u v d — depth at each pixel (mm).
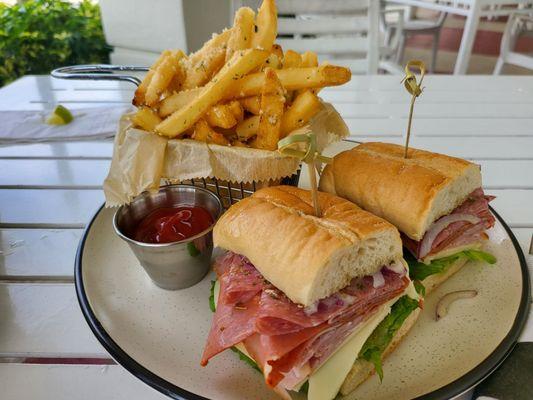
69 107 437
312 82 230
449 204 220
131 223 235
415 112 421
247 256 188
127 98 460
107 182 233
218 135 236
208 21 800
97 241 251
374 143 258
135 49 817
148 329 197
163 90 244
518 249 232
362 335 176
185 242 204
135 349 184
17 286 221
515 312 195
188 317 204
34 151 363
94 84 504
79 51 825
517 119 405
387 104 440
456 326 196
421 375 175
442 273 221
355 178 231
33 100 458
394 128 387
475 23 802
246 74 234
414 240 217
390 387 171
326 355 170
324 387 165
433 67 1094
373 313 179
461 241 227
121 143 239
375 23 542
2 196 300
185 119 226
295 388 168
